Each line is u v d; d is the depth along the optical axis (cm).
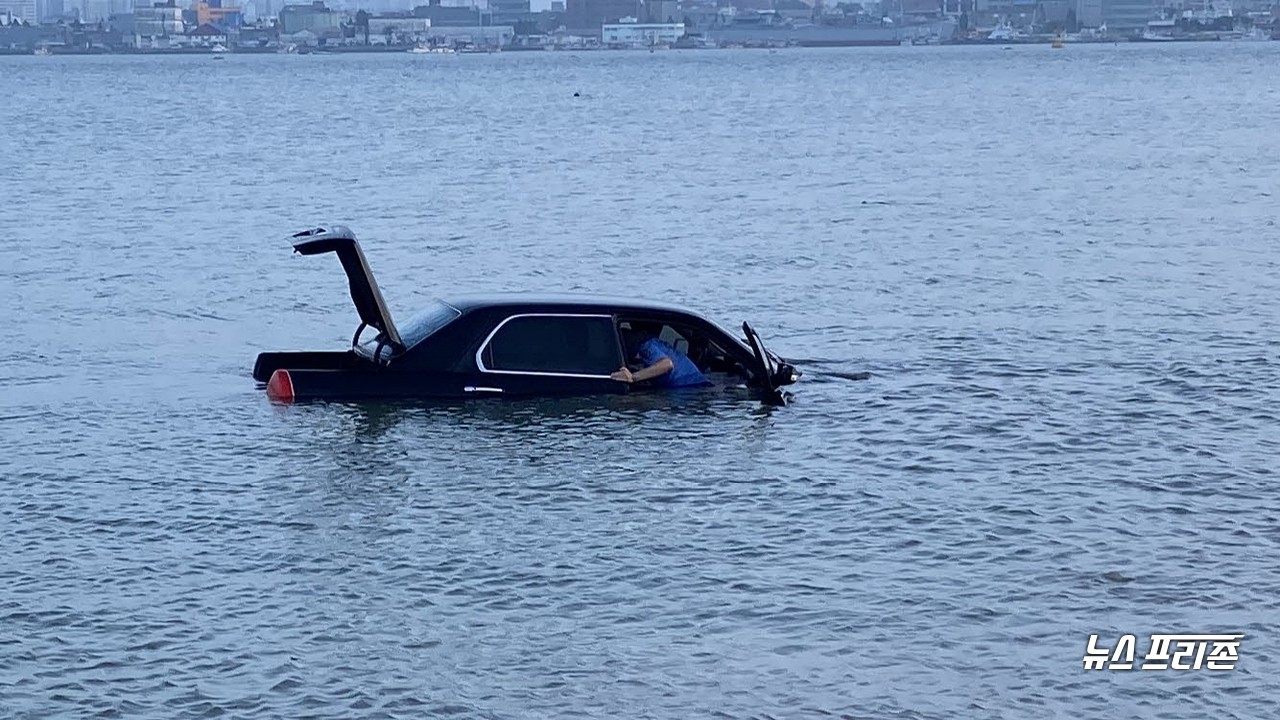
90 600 1252
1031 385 1933
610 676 1119
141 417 1797
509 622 1210
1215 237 3250
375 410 1800
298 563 1331
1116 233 3334
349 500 1495
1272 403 1831
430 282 2798
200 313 2486
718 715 1064
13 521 1439
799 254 3067
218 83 17138
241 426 1752
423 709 1069
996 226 3478
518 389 1839
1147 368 2016
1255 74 15112
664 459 1620
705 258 3028
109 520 1442
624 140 6744
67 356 2150
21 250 3206
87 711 1065
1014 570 1307
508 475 1567
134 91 14675
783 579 1292
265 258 3080
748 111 9388
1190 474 1559
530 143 6612
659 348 1875
